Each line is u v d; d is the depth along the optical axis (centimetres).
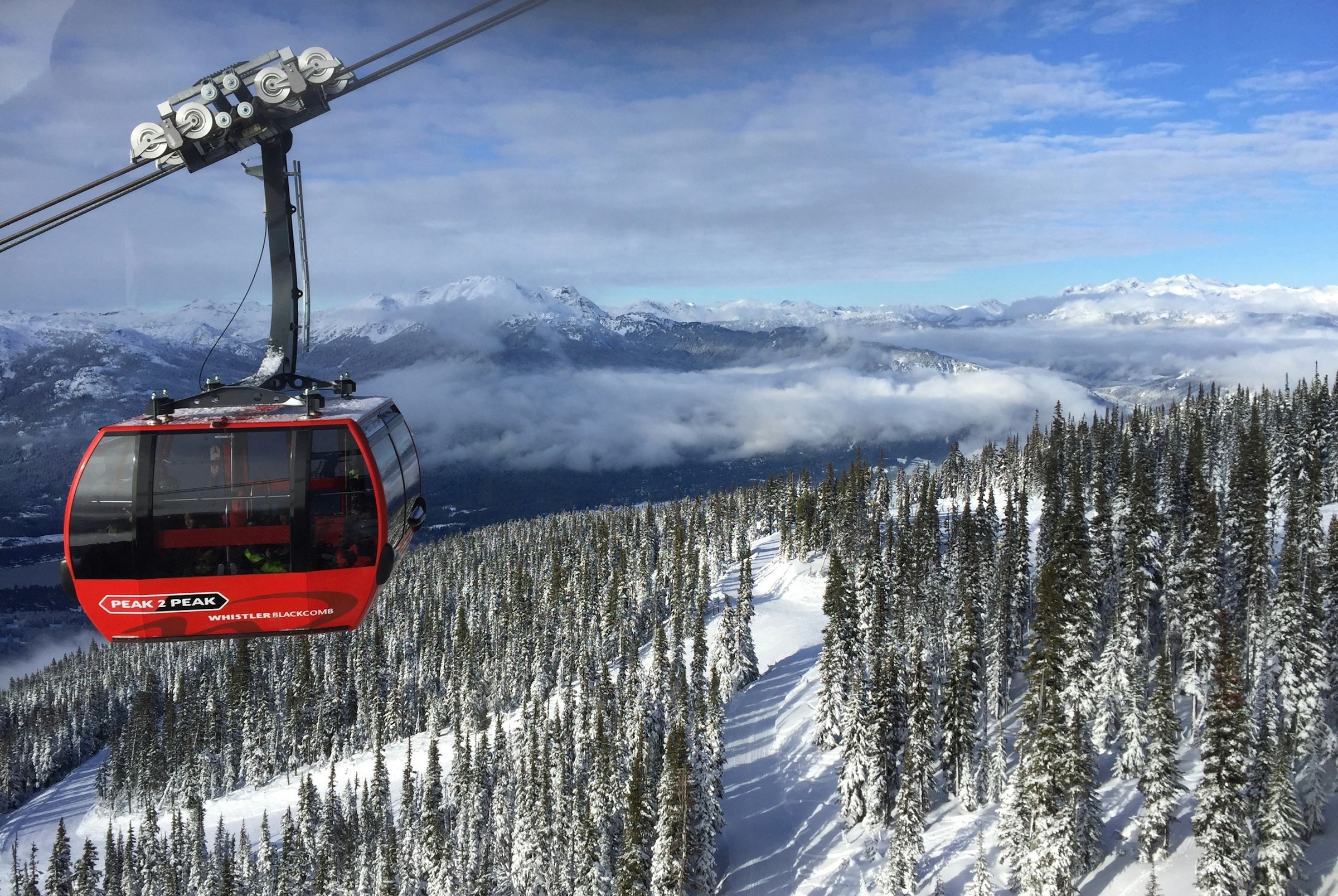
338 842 10906
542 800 8438
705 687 10119
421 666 16475
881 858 7538
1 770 16538
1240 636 8694
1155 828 6438
